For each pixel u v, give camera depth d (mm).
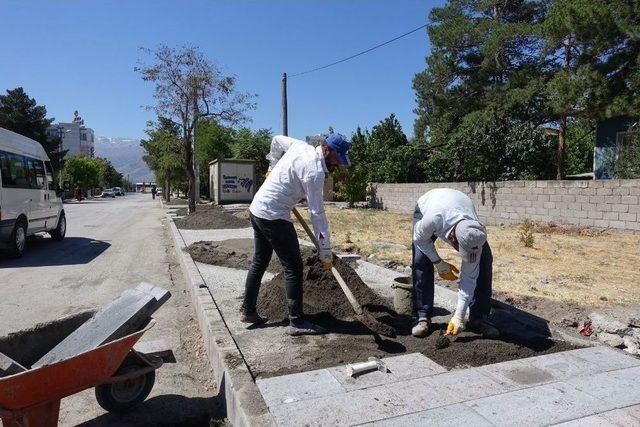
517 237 12008
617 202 12336
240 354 3914
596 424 2879
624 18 14164
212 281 6828
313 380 3484
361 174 24422
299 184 4312
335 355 3980
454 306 5367
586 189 13070
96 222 19422
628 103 14211
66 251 11297
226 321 4949
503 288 6508
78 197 46688
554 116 18609
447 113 24109
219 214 15883
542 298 5895
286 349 4145
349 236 11570
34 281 7973
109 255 10688
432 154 22312
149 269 9039
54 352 3582
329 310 5035
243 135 35969
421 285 4496
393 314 5129
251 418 2961
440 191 4383
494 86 21156
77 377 3033
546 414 2988
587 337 4473
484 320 4484
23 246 10555
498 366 3703
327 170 4301
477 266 4168
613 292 6273
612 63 14500
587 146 26266
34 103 55844
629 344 4258
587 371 3598
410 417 2969
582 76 14484
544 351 4000
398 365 3744
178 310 6230
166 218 20234
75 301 6711
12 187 10070
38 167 11930
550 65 20062
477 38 21875
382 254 9430
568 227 13180
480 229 3947
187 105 18234
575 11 14070
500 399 3180
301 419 2951
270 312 5094
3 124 53562
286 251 4398
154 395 3865
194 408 3680
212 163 30766
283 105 27844
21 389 2814
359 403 3145
